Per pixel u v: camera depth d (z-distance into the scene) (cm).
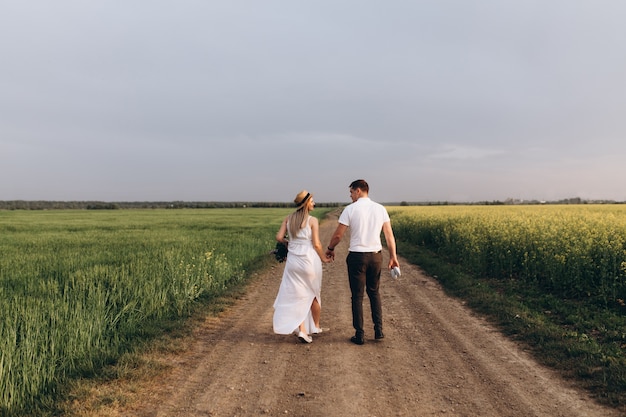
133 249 1403
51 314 555
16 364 420
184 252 1240
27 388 404
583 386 434
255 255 1496
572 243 1026
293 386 442
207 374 473
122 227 2950
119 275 854
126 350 528
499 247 1095
